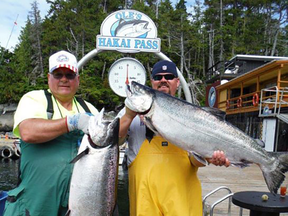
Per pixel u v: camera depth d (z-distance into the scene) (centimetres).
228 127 247
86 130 214
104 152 215
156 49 627
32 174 227
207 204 503
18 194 224
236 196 322
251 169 869
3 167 1523
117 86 625
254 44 4291
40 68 3888
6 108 3231
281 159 255
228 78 2116
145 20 626
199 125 239
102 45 612
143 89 231
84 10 3847
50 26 3903
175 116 236
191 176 259
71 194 213
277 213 314
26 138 213
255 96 1473
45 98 246
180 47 3722
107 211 218
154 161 248
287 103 1198
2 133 2655
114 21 616
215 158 238
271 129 1233
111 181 219
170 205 237
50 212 226
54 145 232
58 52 250
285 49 4506
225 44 4259
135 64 626
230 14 4909
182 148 238
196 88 3366
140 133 259
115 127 219
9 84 3372
